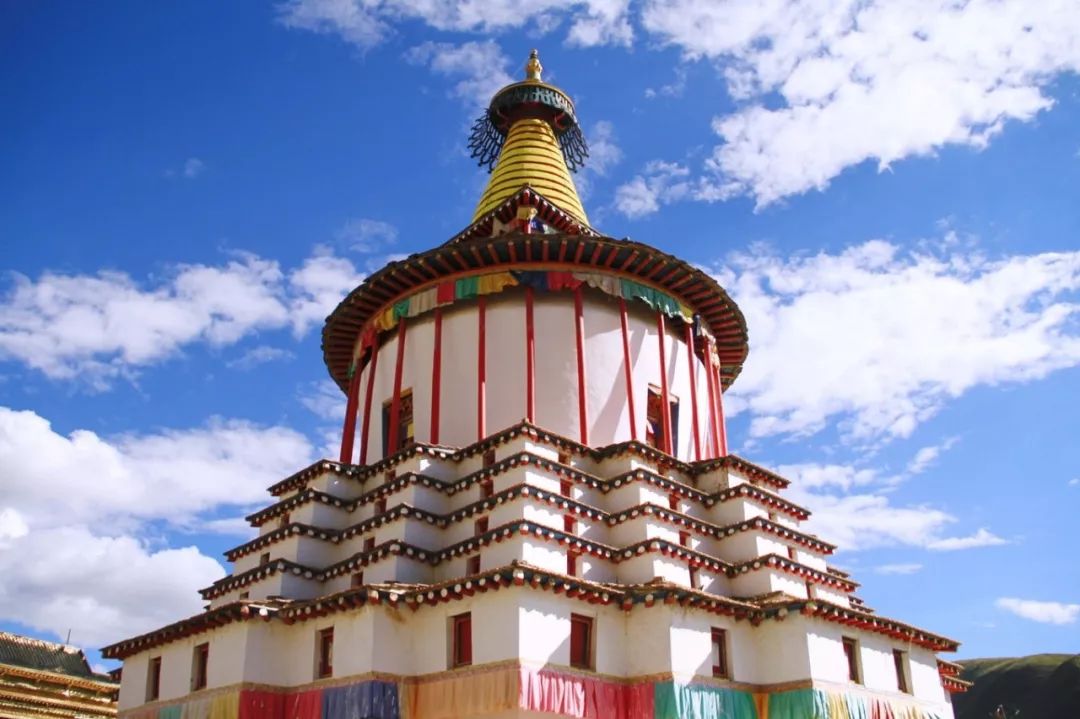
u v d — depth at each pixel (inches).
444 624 1088.8
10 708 1721.2
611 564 1239.5
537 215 1882.4
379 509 1365.7
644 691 1079.0
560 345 1552.7
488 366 1536.7
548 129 2130.9
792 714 1119.6
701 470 1457.9
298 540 1331.2
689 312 1699.1
